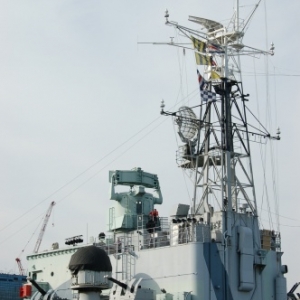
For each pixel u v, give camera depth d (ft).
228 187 172.86
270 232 179.73
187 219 167.94
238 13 187.62
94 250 160.76
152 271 169.27
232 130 181.37
